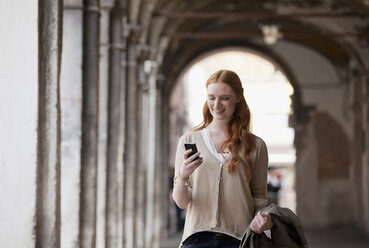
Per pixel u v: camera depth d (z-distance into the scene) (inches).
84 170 490.6
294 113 1470.2
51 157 313.9
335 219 1443.2
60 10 321.7
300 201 1459.2
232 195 235.0
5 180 299.7
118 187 698.2
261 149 240.4
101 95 637.3
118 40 647.1
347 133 1449.3
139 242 881.5
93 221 490.0
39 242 309.7
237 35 1073.5
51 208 312.2
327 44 1419.8
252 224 227.9
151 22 944.3
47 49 315.9
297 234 231.9
